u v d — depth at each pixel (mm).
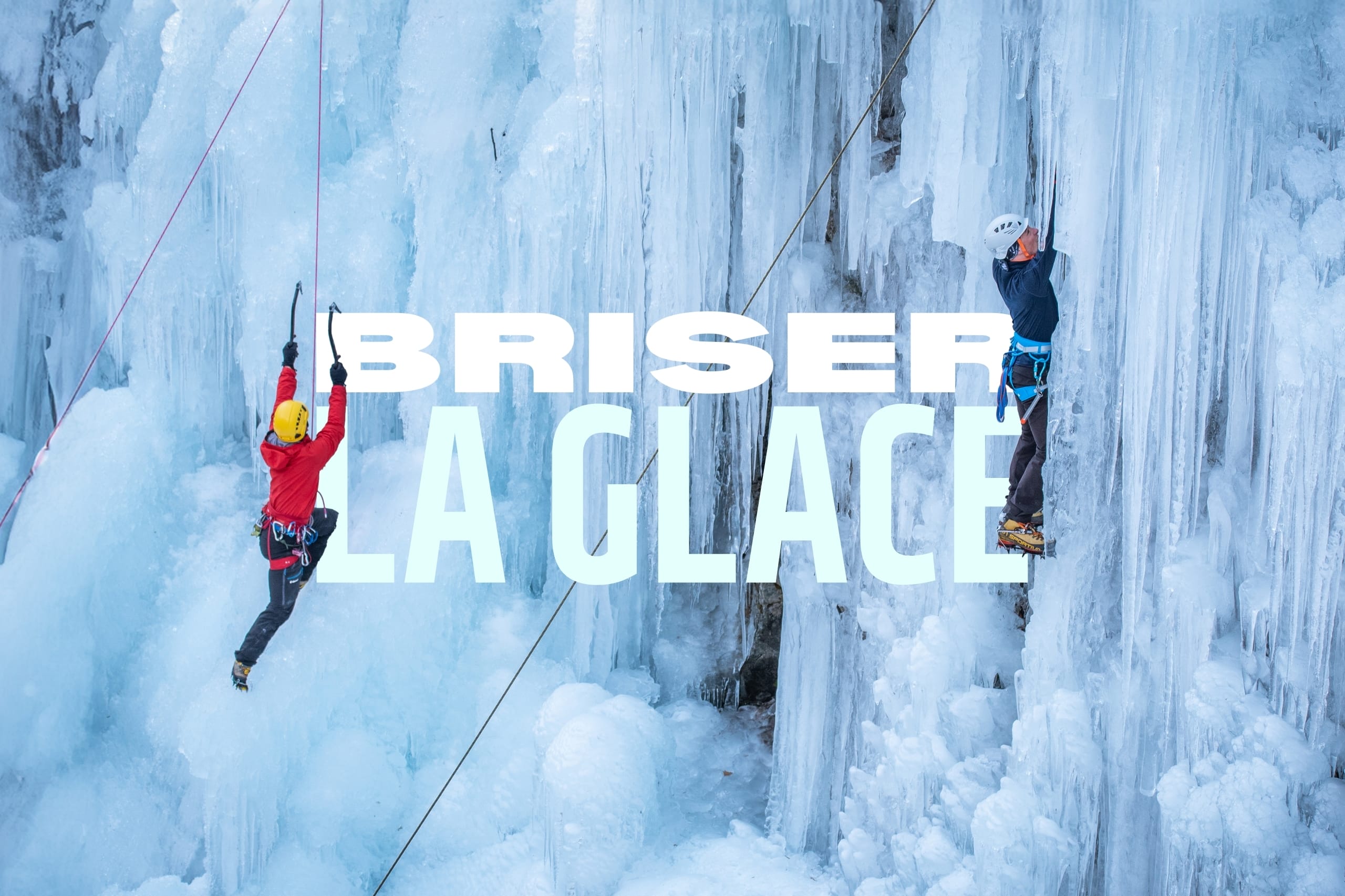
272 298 6930
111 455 7082
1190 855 3814
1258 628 3834
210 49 7145
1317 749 3559
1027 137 4824
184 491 7469
